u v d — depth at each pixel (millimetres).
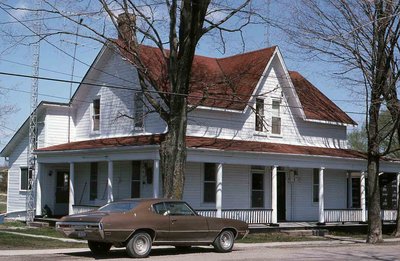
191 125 28516
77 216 16547
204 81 29188
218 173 27109
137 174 29844
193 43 22875
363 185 33688
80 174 33656
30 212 33406
